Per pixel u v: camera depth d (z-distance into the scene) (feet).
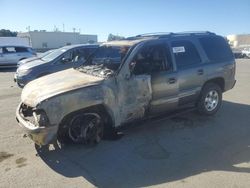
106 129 18.54
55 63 34.55
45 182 13.91
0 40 106.01
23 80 34.01
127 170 14.88
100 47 21.24
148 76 18.43
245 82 41.14
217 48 23.20
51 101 15.31
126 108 17.84
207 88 22.30
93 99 16.33
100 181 13.92
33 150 17.47
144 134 19.58
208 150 17.03
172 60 19.99
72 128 16.97
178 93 20.25
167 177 14.10
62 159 16.21
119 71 17.39
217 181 13.61
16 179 14.25
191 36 21.86
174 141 18.42
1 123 22.75
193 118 22.74
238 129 20.36
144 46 18.66
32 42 193.67
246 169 14.71
